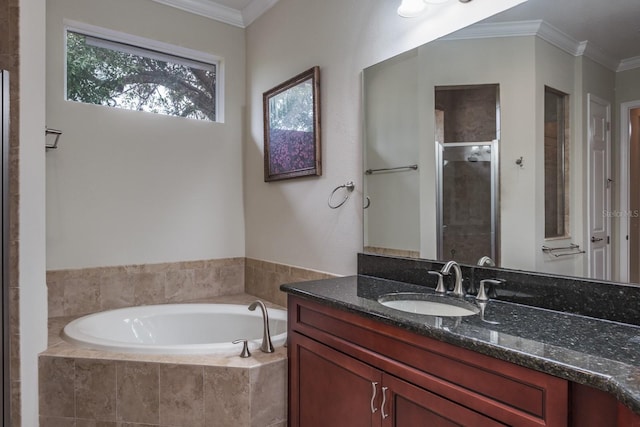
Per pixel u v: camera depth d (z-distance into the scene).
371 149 2.10
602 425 0.85
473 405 1.07
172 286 2.91
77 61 2.63
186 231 2.98
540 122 1.47
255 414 1.74
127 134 2.74
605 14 1.31
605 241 1.29
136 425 1.79
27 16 1.86
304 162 2.54
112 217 2.69
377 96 2.06
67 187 2.53
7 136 1.76
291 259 2.69
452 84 1.72
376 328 1.37
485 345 1.03
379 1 2.05
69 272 2.54
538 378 0.94
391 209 1.99
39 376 1.87
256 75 3.08
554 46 1.43
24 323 1.80
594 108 1.33
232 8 3.07
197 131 3.03
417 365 1.23
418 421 1.22
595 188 1.32
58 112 2.49
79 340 2.00
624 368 0.86
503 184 1.57
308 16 2.53
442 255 1.76
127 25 2.73
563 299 1.37
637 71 1.25
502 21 1.56
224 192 3.14
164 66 2.97
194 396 1.75
